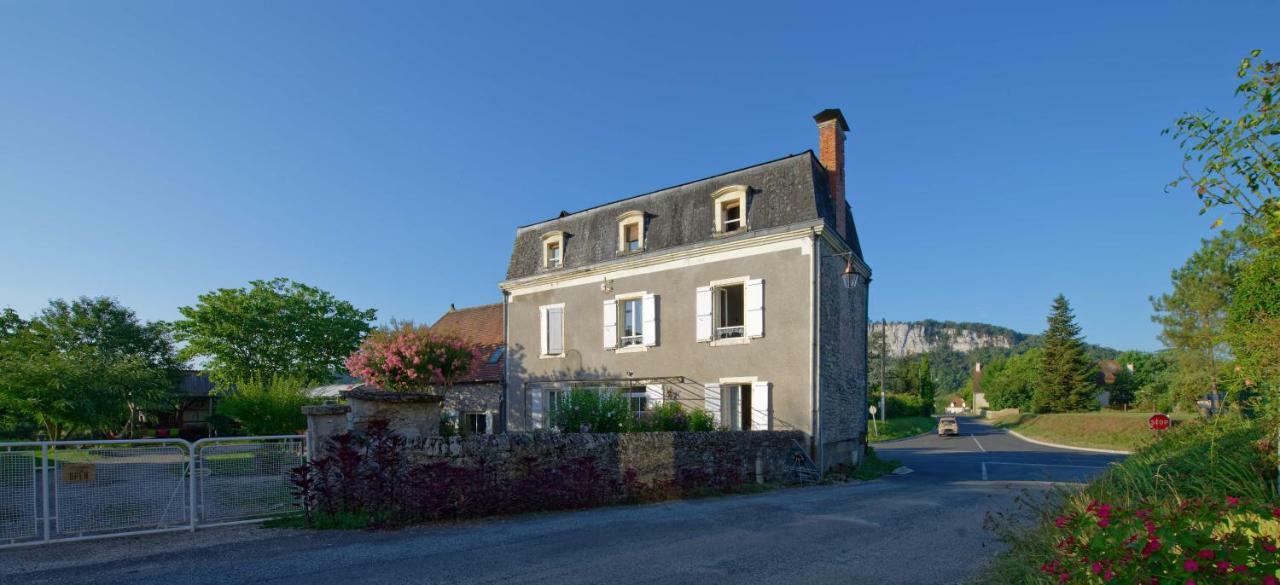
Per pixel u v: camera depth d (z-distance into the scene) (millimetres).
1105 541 3352
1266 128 4469
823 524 8602
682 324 18953
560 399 14414
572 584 5535
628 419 14062
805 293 16812
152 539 7156
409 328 21156
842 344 18781
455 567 6051
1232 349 7273
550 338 22141
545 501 9445
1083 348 50406
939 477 18234
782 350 17031
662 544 7148
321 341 30188
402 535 7508
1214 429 7953
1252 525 3295
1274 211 4488
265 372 28766
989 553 6727
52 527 7262
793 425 16625
